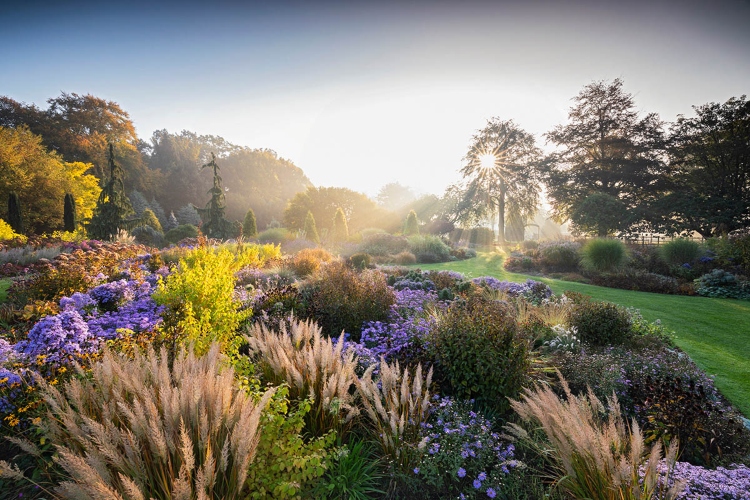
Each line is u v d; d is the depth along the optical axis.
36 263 11.77
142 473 1.95
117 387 2.50
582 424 2.48
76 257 10.73
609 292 12.01
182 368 2.71
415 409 3.32
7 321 5.84
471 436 3.22
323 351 3.32
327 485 2.65
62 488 1.82
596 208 28.39
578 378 4.61
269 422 2.58
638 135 32.12
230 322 5.09
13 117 38.62
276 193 77.75
